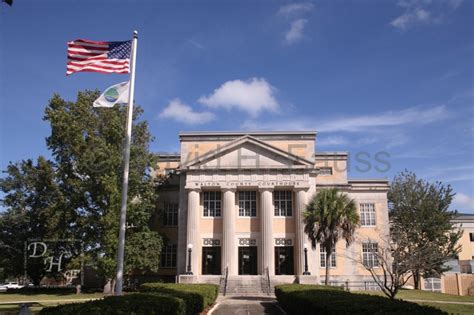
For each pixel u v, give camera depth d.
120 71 21.86
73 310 11.09
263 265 43.38
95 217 41.66
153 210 46.78
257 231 45.72
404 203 50.88
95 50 21.86
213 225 46.16
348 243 35.22
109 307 11.70
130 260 41.59
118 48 22.12
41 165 43.25
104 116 43.41
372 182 51.28
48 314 10.90
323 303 14.03
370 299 14.31
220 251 45.53
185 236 46.09
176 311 15.09
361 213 50.53
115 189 39.47
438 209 50.12
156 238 44.88
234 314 24.67
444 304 28.91
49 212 42.12
